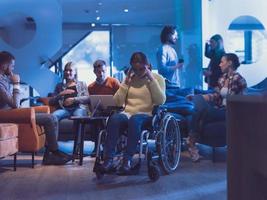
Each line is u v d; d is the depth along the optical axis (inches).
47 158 183.0
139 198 117.1
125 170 139.3
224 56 186.7
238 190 53.2
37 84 346.9
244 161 52.0
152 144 164.9
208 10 268.7
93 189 129.9
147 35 527.2
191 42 299.7
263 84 256.8
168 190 127.0
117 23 520.1
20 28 350.9
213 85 220.7
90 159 194.1
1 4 346.0
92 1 412.5
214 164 175.8
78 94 211.6
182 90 219.5
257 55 257.8
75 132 188.2
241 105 52.4
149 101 153.6
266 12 257.9
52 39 359.3
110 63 520.7
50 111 217.8
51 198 118.6
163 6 440.8
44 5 354.9
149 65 157.8
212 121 183.2
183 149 213.3
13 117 170.2
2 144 150.7
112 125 141.6
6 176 153.8
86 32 518.3
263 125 47.0
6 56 175.0
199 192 123.9
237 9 259.3
